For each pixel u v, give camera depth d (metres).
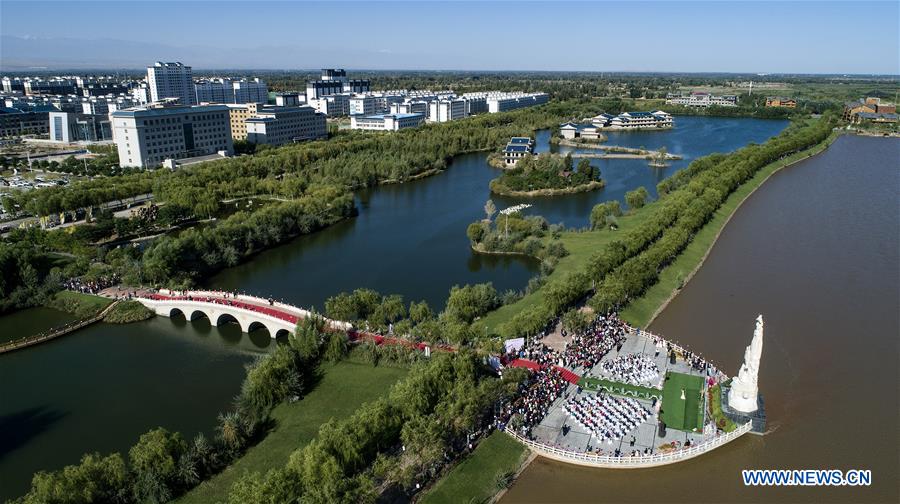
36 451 149.75
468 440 141.12
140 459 127.19
